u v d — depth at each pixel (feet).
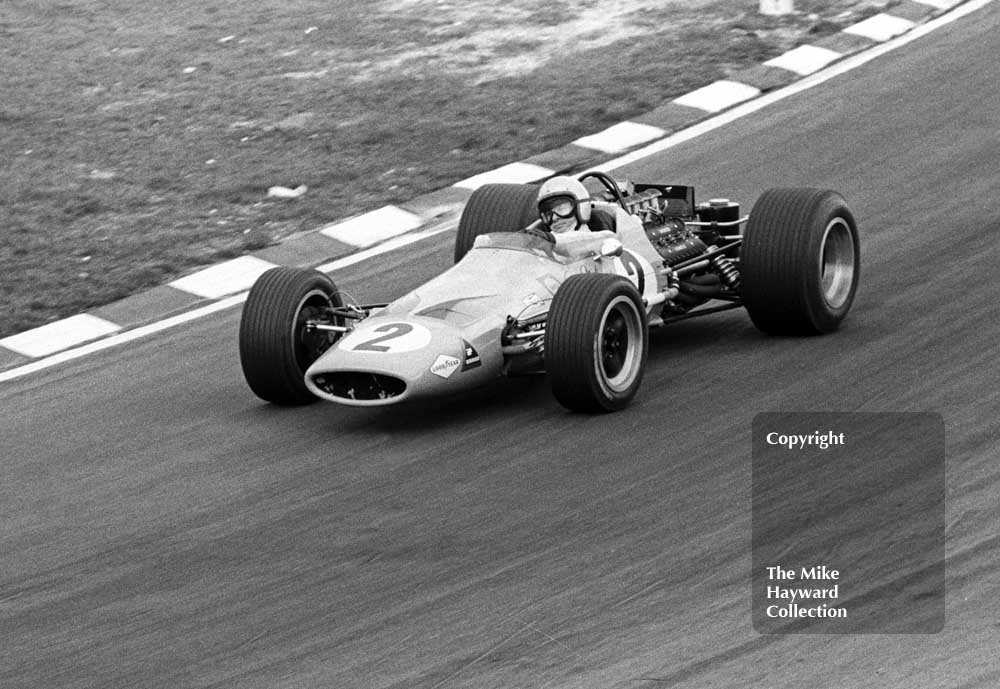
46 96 238.68
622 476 99.40
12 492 112.37
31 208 190.49
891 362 116.67
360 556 91.86
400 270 161.27
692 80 214.69
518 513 95.35
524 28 248.52
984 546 83.30
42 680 80.59
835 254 126.82
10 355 149.18
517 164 191.21
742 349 124.57
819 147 186.19
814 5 243.40
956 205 159.33
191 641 83.15
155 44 263.08
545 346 108.88
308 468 108.17
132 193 193.26
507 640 78.74
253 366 119.65
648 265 125.39
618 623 79.30
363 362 107.45
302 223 178.50
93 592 91.66
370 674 76.79
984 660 71.67
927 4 240.94
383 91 223.51
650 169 185.88
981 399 106.32
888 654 73.26
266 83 234.17
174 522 101.50
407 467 105.60
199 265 168.66
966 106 193.88
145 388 134.92
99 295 162.09
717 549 86.84
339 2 278.05
